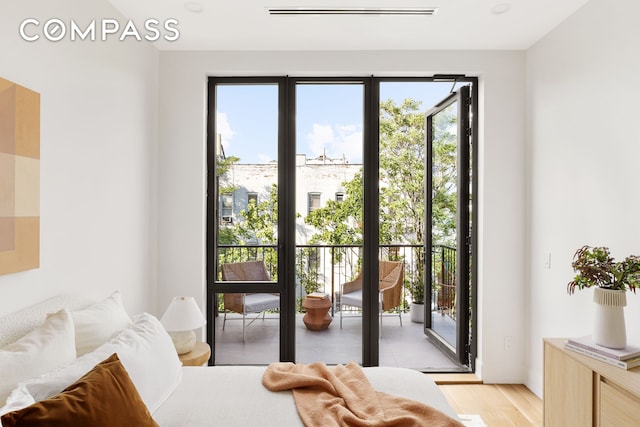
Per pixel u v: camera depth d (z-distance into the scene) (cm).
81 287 207
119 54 246
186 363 226
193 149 307
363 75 318
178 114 306
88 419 107
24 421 98
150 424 124
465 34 280
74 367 131
